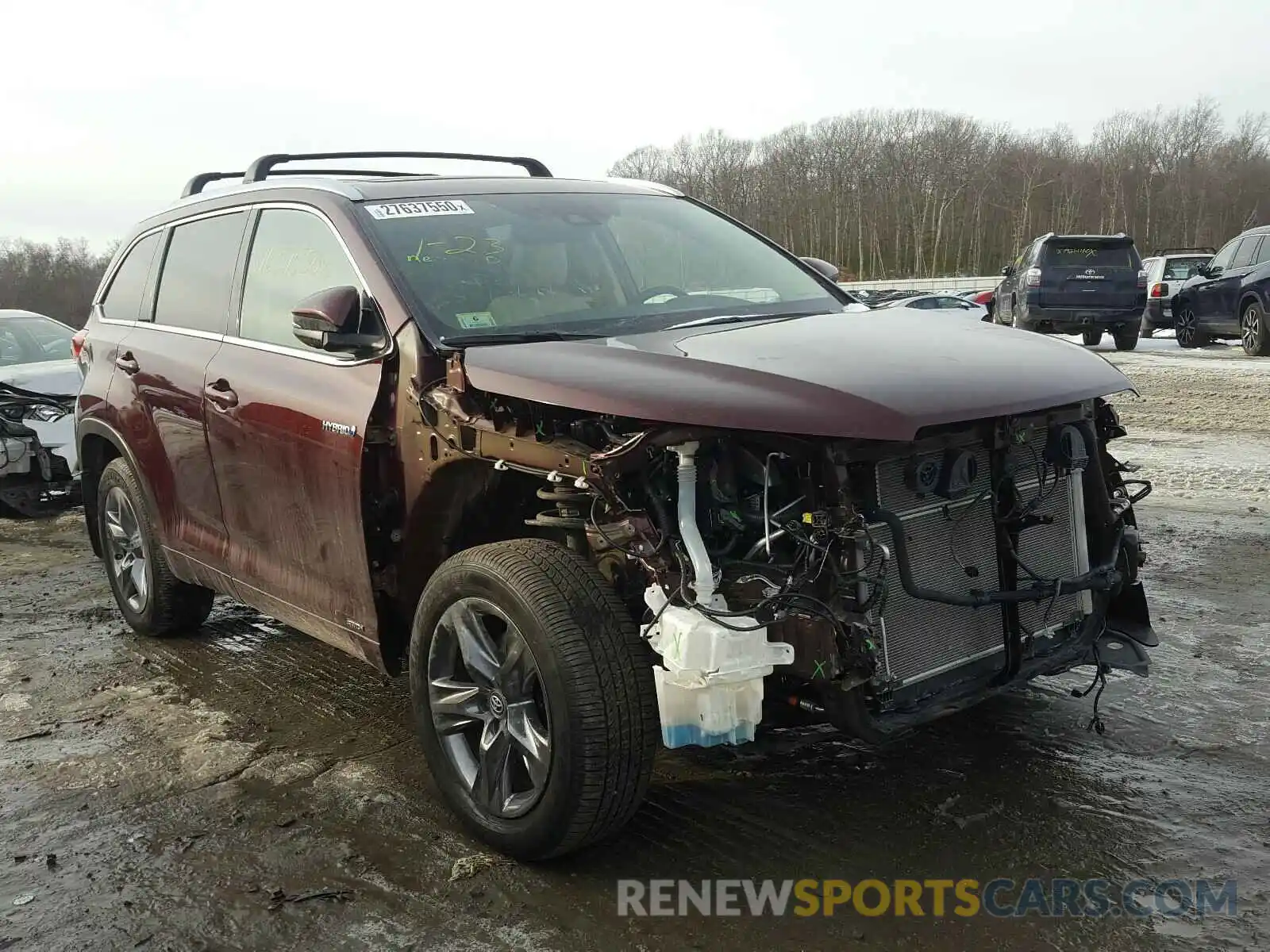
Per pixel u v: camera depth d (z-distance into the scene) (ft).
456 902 9.61
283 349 13.19
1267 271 53.42
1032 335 11.92
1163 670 14.57
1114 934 8.90
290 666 15.97
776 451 9.52
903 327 11.82
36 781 12.34
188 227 16.06
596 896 9.62
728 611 9.25
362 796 11.69
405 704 14.35
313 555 12.67
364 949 8.98
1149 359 54.44
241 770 12.44
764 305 13.17
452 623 10.51
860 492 9.61
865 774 11.82
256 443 13.21
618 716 9.39
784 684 9.95
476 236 12.90
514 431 10.19
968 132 337.11
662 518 9.71
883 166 333.42
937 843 10.39
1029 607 10.94
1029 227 318.86
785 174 343.87
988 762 12.01
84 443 18.02
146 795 11.89
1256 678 14.25
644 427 9.56
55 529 27.04
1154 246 303.68
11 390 28.30
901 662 9.94
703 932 9.05
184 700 14.76
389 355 11.47
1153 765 11.85
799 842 10.46
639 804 9.75
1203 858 9.98
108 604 19.85
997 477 10.41
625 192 15.12
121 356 16.61
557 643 9.43
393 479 11.52
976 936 8.93
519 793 10.36
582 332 11.76
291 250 13.50
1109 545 11.45
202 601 17.07
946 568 10.19
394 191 13.38
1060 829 10.55
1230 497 24.88
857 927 9.09
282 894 9.80
